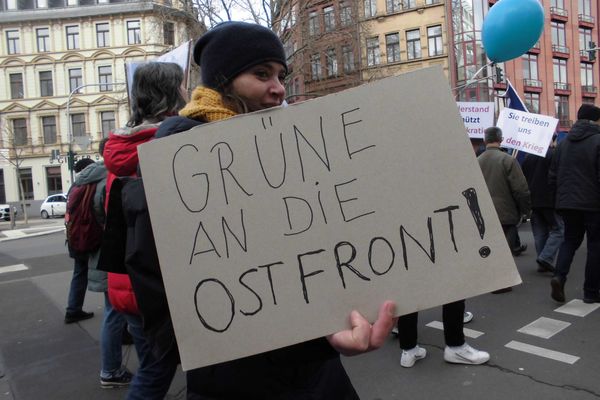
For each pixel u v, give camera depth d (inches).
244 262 43.2
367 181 44.1
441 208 43.4
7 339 168.7
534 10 253.9
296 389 46.8
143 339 78.2
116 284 78.0
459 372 122.6
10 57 1475.1
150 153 43.7
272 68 49.7
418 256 43.1
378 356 136.1
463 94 1049.5
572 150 163.3
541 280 204.2
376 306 42.8
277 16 645.9
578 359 125.3
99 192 125.3
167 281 42.6
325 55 745.6
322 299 43.0
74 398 119.5
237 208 43.7
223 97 49.6
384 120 44.4
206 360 42.3
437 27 1087.0
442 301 42.5
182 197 43.3
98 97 1470.2
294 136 44.7
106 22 1464.1
